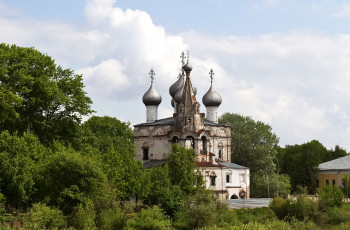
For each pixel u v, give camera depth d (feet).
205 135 349.41
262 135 448.24
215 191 344.28
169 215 237.04
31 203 209.67
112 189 212.64
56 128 281.95
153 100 392.27
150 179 269.03
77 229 184.65
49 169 199.62
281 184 420.36
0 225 176.96
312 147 472.03
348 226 244.22
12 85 249.55
